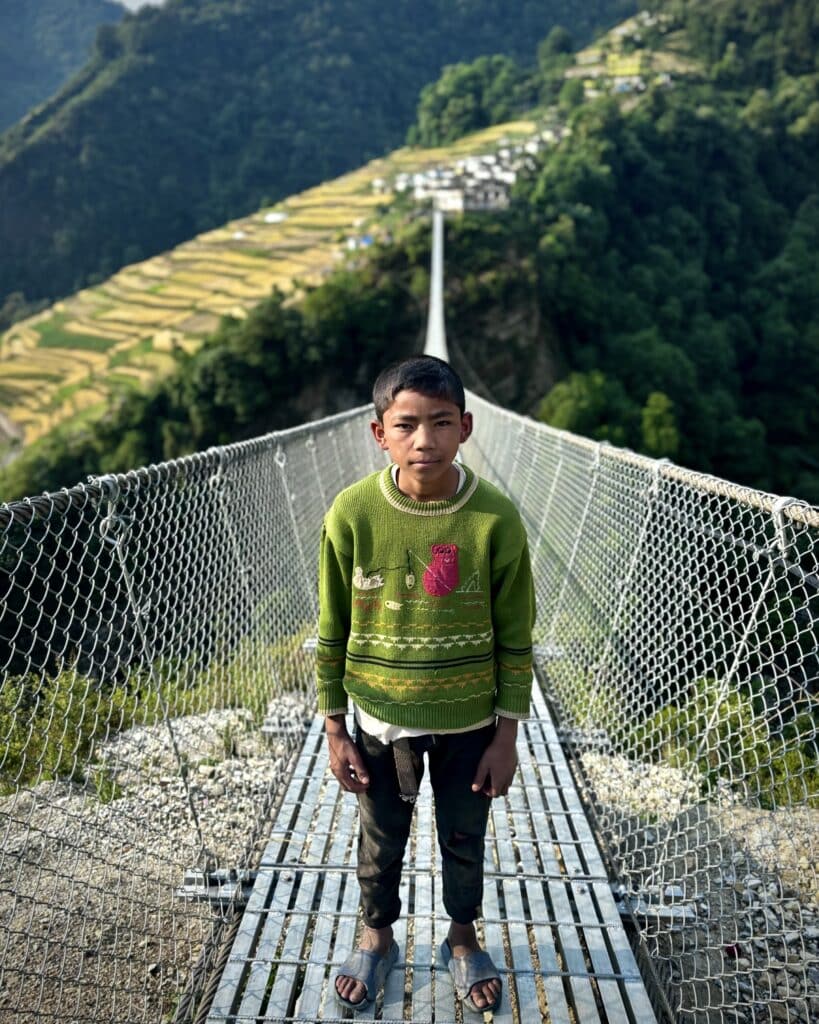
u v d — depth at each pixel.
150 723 3.08
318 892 2.30
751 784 2.60
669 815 2.77
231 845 2.61
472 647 1.67
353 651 1.71
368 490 1.67
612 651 3.18
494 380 53.88
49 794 2.34
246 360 50.72
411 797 1.70
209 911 2.29
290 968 2.03
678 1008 1.98
